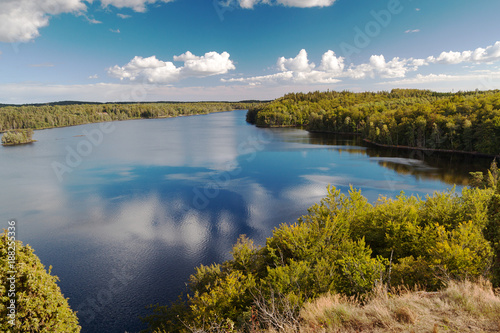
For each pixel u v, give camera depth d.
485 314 7.39
